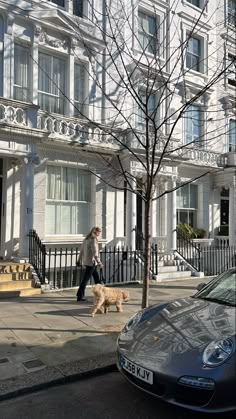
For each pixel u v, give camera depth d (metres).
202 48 17.08
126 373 4.27
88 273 9.06
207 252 15.34
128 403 4.24
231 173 16.64
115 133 13.32
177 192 16.31
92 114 13.45
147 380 3.90
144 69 13.98
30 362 5.25
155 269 12.96
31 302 8.83
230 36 16.66
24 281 9.82
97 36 13.52
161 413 4.00
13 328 6.78
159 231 15.20
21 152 10.39
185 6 16.25
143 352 4.12
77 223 13.20
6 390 4.41
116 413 4.00
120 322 7.29
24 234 10.60
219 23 16.83
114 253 12.34
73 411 4.05
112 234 13.82
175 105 15.55
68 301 9.02
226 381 3.50
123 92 13.99
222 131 17.67
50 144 12.05
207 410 3.54
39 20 12.27
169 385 3.72
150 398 4.29
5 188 11.54
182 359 3.79
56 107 12.94
